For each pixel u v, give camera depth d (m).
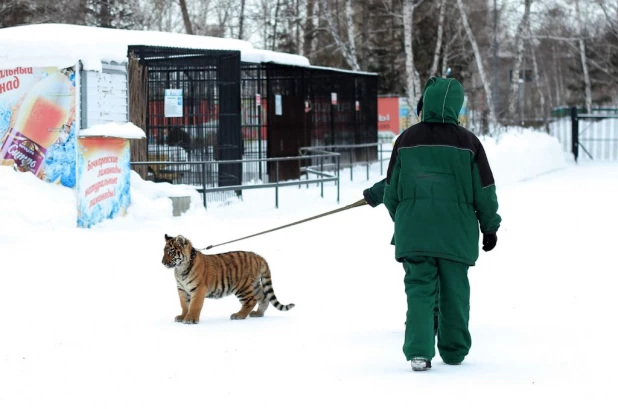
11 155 15.45
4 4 32.78
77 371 6.38
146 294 9.68
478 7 45.53
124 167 15.42
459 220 6.12
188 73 19.55
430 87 6.29
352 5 42.59
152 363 6.57
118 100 15.87
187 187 17.16
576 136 36.47
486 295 9.30
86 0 34.38
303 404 5.35
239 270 8.45
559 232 14.23
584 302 8.74
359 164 28.56
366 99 29.72
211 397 5.59
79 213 14.40
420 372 6.05
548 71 63.84
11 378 6.20
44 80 15.12
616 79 48.19
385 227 15.36
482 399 5.32
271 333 7.67
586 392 5.45
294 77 24.91
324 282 10.35
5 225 13.39
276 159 18.38
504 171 25.25
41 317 8.48
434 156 6.17
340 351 6.86
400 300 9.23
